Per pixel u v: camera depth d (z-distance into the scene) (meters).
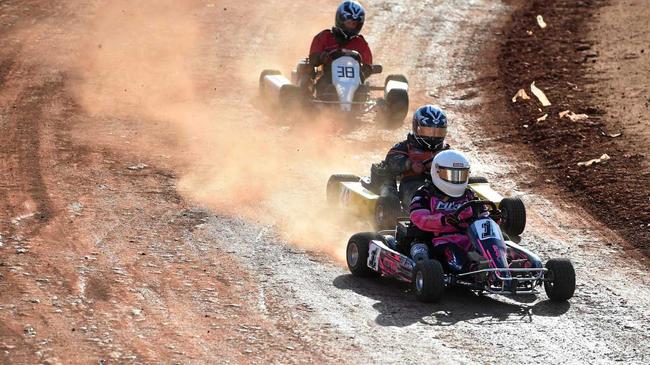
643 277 43.91
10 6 110.38
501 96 82.19
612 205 54.59
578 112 74.81
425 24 108.25
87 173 59.53
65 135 68.19
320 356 34.09
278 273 43.50
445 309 39.22
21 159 61.94
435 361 33.69
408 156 48.88
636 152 63.84
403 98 74.12
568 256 46.91
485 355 34.31
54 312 37.66
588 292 41.66
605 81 83.44
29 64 89.00
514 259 41.47
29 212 51.41
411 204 42.41
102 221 50.41
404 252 43.22
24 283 40.66
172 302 39.25
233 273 43.19
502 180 60.38
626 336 36.50
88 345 34.66
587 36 101.00
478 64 93.81
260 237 48.97
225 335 35.91
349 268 44.22
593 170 60.78
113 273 42.50
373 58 95.81
